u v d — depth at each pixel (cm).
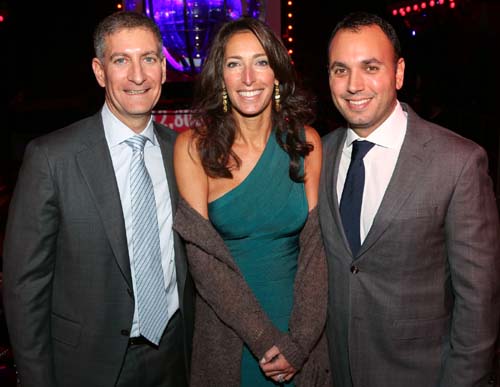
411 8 902
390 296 191
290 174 219
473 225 181
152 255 204
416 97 958
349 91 189
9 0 1095
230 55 209
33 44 1159
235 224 218
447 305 196
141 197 203
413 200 186
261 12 595
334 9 1257
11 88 1127
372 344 196
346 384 207
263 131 222
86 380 205
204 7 555
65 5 1158
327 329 212
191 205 213
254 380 219
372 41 187
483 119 819
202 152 213
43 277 197
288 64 214
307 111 226
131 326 204
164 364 216
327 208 207
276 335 207
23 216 193
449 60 922
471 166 182
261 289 219
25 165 198
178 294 216
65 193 195
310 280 208
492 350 185
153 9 565
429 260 189
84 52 1182
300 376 213
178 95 644
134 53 199
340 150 211
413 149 190
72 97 1183
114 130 206
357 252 197
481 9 871
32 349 195
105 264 199
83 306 201
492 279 182
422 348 192
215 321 214
